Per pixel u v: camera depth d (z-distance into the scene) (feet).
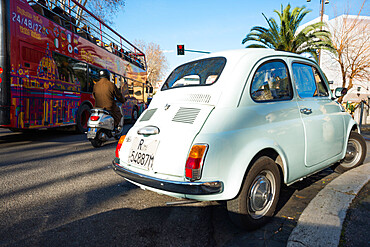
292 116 10.12
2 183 12.94
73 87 29.89
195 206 10.46
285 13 67.31
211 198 7.59
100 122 20.63
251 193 8.36
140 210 10.08
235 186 7.72
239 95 8.84
